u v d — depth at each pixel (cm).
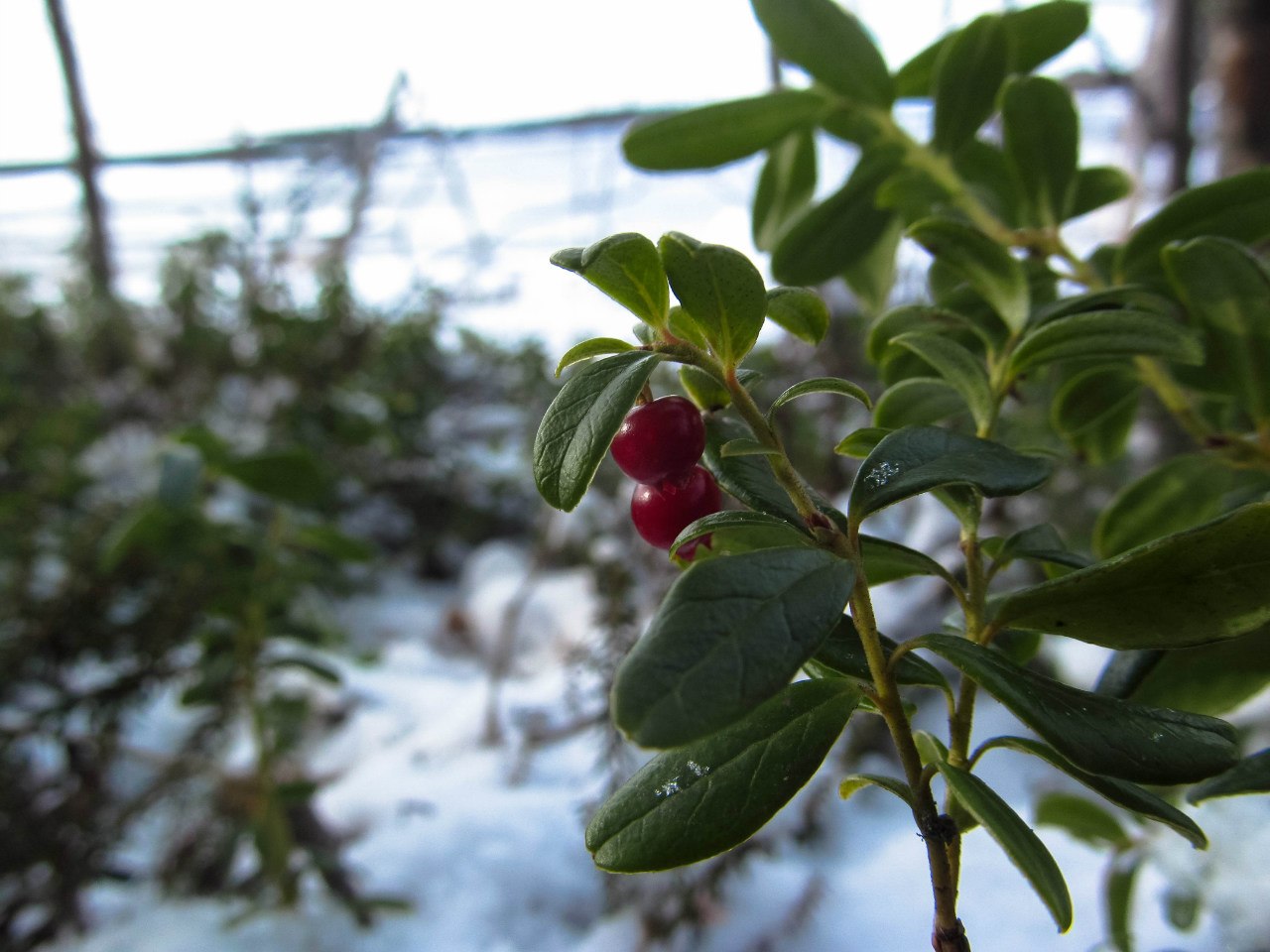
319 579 36
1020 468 8
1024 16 14
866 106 15
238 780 22
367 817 25
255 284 40
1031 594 8
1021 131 13
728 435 9
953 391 12
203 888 22
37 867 22
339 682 21
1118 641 8
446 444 45
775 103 15
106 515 25
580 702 27
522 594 31
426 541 44
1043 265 13
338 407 37
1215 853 15
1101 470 28
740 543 9
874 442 9
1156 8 36
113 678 25
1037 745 8
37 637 23
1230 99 29
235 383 43
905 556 9
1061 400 13
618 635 22
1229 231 12
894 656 8
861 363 30
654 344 8
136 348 42
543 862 22
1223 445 12
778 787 8
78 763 21
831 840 22
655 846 8
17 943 20
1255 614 7
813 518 8
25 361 40
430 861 22
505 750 27
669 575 24
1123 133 42
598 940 19
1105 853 19
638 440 8
